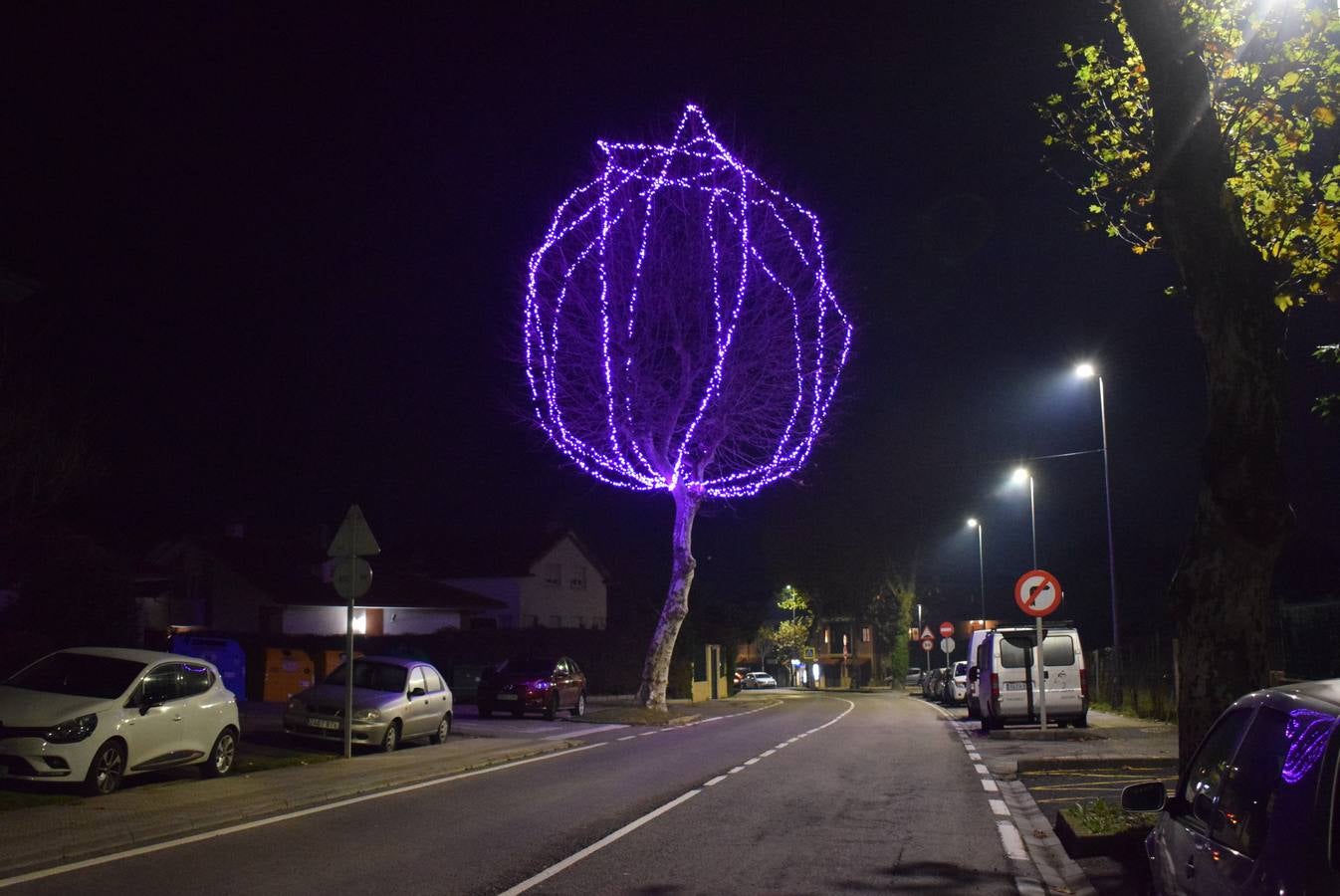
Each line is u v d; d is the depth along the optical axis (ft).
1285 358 32.07
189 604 155.12
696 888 30.55
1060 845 37.55
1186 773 19.06
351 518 63.36
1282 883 12.27
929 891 30.58
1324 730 13.04
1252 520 30.68
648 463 110.73
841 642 308.60
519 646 153.07
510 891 29.78
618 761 65.62
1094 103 41.68
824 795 49.49
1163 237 32.83
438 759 63.05
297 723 68.54
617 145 103.96
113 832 36.58
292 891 29.40
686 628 171.53
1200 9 36.42
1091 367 110.63
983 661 88.33
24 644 67.51
